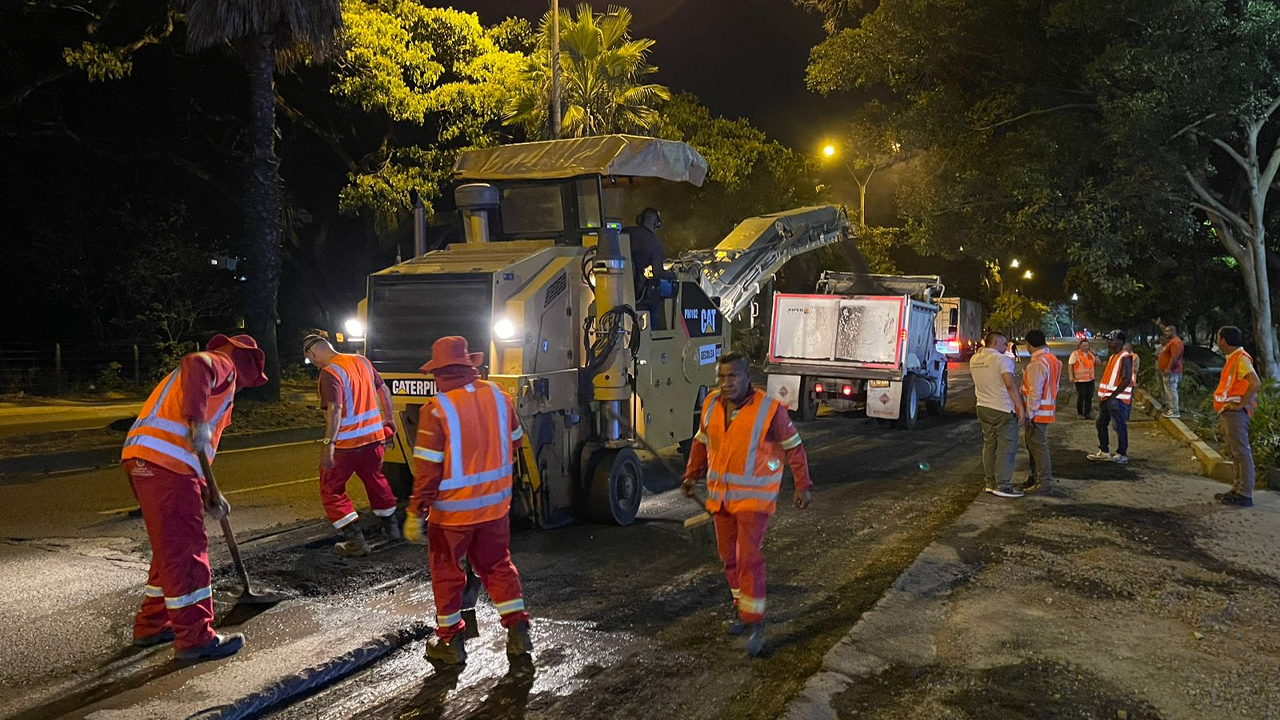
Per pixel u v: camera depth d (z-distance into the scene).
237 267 25.34
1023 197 17.69
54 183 23.67
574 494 8.04
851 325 15.98
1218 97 15.19
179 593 4.81
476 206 8.74
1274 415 11.52
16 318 25.20
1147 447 13.30
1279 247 20.78
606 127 24.45
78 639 5.19
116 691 4.50
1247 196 19.17
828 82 19.69
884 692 4.59
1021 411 9.27
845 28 20.03
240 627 5.40
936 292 19.30
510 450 5.09
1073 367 17.28
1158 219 16.84
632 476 8.27
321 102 25.17
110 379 21.73
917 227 21.06
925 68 19.19
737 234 13.27
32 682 4.60
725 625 5.57
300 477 10.74
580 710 4.39
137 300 22.81
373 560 6.85
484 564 5.01
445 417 4.82
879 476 10.94
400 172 23.45
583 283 8.16
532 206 8.97
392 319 7.83
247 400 17.28
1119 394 11.77
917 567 6.65
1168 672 4.82
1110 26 15.83
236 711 4.24
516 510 7.88
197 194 26.58
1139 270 23.67
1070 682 4.68
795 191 32.97
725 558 5.41
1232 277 23.48
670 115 29.39
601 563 6.88
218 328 25.66
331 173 28.44
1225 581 6.46
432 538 4.91
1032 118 18.27
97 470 11.12
